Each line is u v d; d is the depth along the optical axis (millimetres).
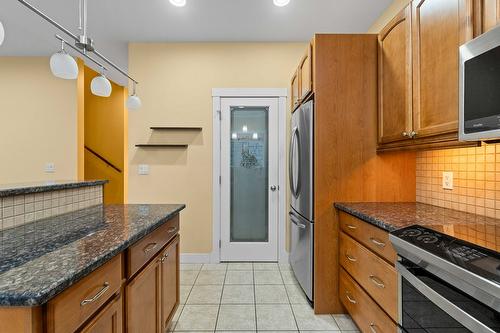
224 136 3391
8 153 3857
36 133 3855
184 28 3059
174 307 1945
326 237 2191
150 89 3365
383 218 1551
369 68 2172
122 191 5027
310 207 2229
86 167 4996
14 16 2816
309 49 2305
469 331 879
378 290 1542
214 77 3381
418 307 1180
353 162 2184
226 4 2604
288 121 3385
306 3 2592
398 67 1825
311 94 2273
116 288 1116
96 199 2104
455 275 897
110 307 1067
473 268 843
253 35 3217
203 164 3379
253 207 3414
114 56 3793
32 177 3857
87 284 911
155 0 2541
